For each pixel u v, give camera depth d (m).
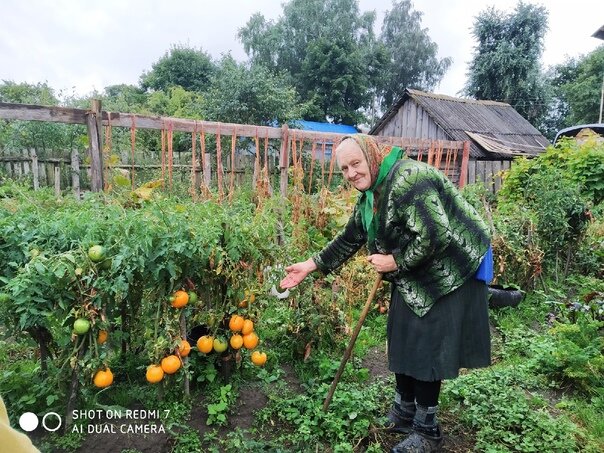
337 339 3.35
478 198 6.04
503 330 4.04
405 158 2.23
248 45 32.75
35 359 3.02
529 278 4.92
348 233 2.60
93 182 4.08
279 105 13.75
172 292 2.44
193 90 28.50
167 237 2.32
